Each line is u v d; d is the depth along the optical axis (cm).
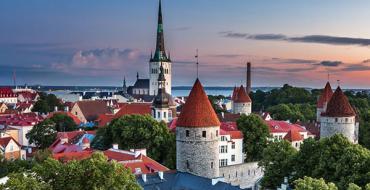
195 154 8006
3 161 8819
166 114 15425
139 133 10700
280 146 8794
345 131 11238
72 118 16425
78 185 4678
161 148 10800
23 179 4506
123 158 8875
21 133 15625
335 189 5534
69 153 9288
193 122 7950
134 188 4934
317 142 7669
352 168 6612
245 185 10825
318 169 7019
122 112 16500
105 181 4716
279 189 7025
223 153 11825
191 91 8131
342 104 11275
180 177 7588
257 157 12231
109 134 11381
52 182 4725
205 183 7131
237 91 19375
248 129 12412
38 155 9125
